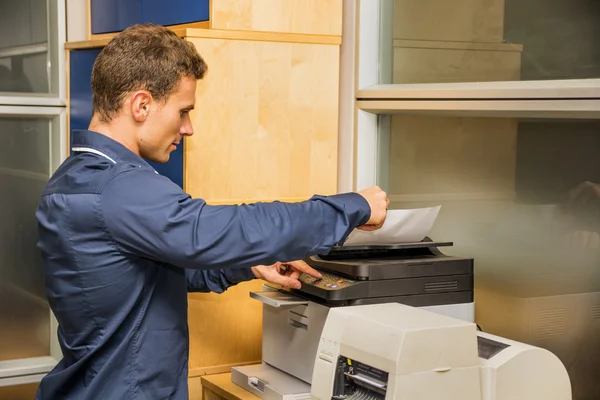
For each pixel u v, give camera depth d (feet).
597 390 6.46
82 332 5.51
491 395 5.43
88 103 9.46
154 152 5.76
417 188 8.18
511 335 7.26
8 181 9.68
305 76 8.32
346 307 5.89
